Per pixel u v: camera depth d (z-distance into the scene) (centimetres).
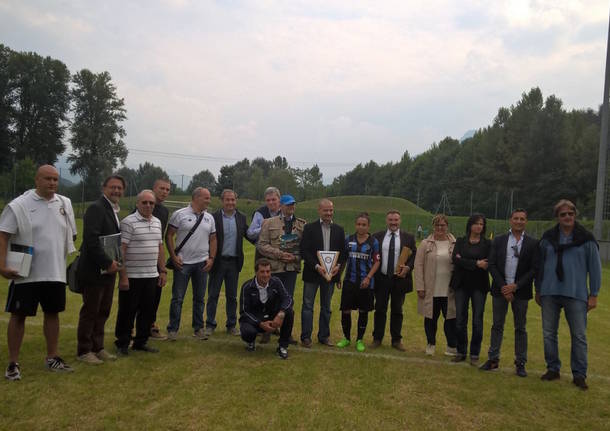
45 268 497
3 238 473
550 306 570
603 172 2683
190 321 812
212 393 475
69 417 411
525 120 6325
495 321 600
